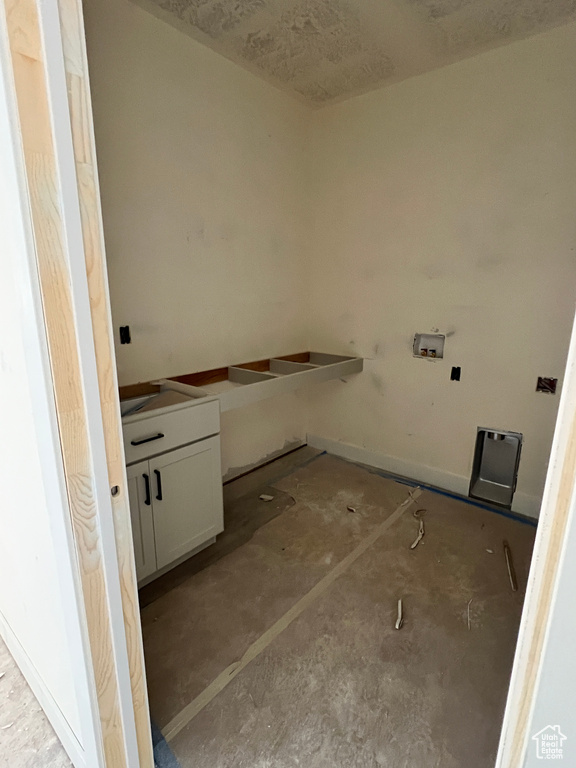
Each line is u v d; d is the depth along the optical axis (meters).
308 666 1.51
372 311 3.08
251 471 3.17
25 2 0.64
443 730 1.29
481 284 2.54
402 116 2.68
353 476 3.08
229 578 1.99
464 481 2.80
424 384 2.90
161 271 2.35
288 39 2.24
